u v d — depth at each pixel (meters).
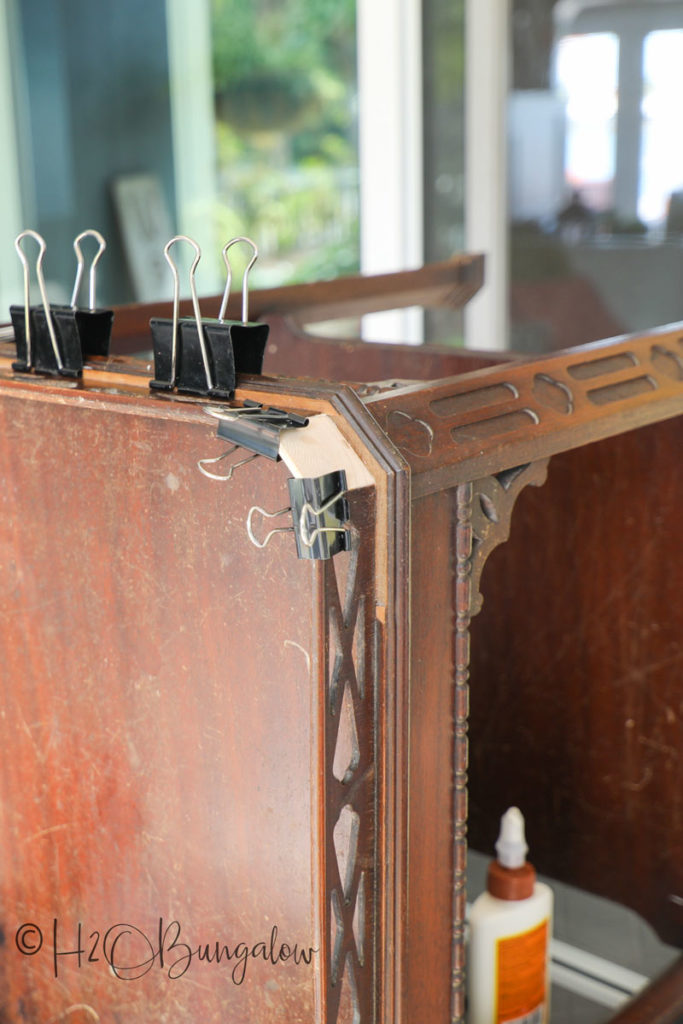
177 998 0.74
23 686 0.77
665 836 1.06
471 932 0.88
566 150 1.85
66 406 0.68
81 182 2.17
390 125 1.95
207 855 0.69
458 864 0.68
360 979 0.62
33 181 2.17
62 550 0.71
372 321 2.10
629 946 1.10
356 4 1.97
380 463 0.56
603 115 1.81
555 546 1.08
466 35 1.87
